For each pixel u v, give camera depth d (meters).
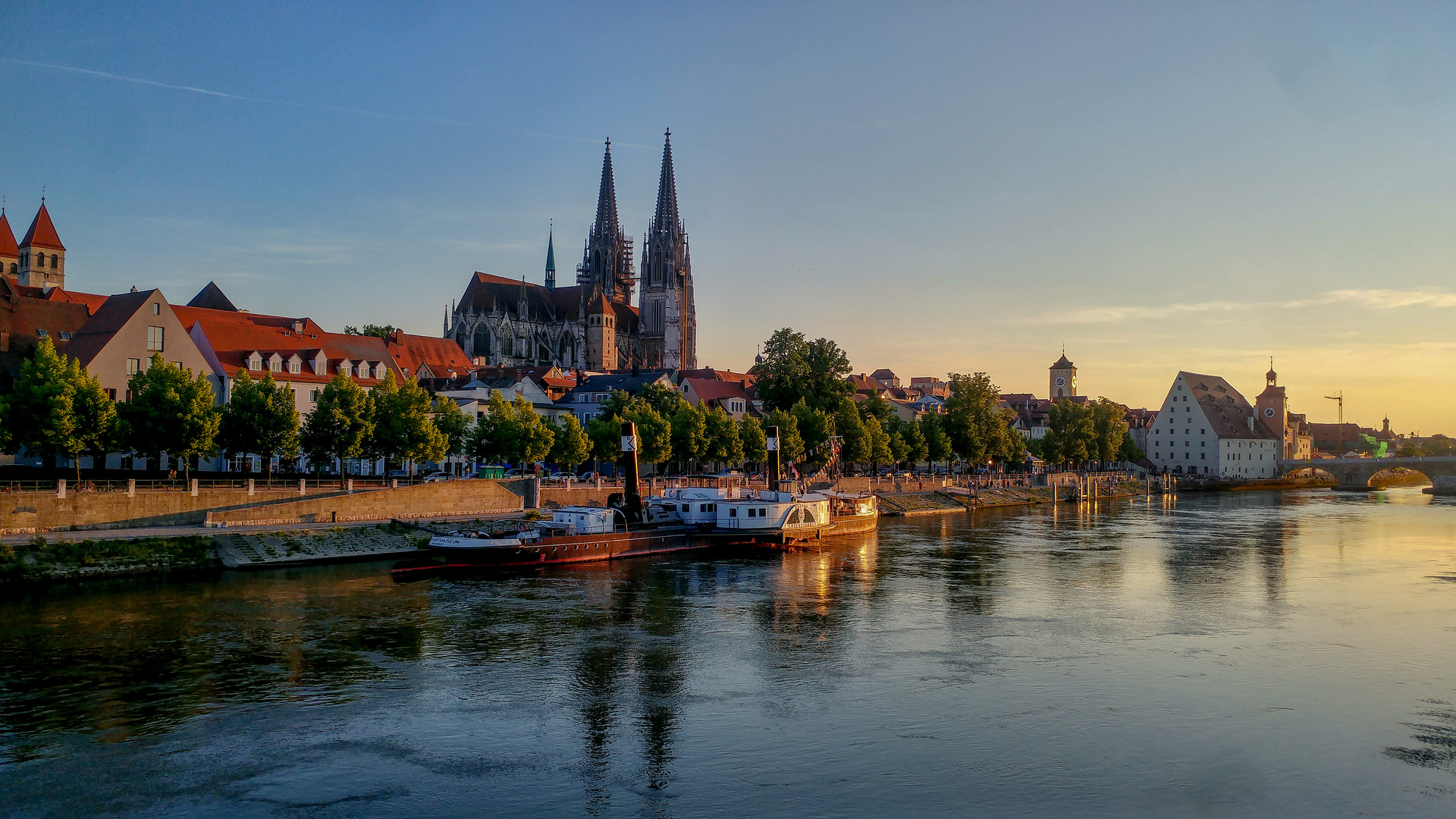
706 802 37.34
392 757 41.19
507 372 198.62
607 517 96.44
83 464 108.25
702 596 75.38
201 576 76.56
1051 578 86.00
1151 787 39.06
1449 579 86.56
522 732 44.34
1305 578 87.25
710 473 181.88
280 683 50.19
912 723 46.19
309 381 137.38
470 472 156.25
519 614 67.38
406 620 64.31
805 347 187.50
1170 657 58.28
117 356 109.38
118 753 40.81
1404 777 40.25
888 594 77.31
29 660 52.72
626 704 48.44
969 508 176.00
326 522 91.19
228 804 36.59
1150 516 161.12
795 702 49.00
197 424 91.69
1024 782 39.44
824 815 36.34
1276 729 45.78
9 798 36.59
